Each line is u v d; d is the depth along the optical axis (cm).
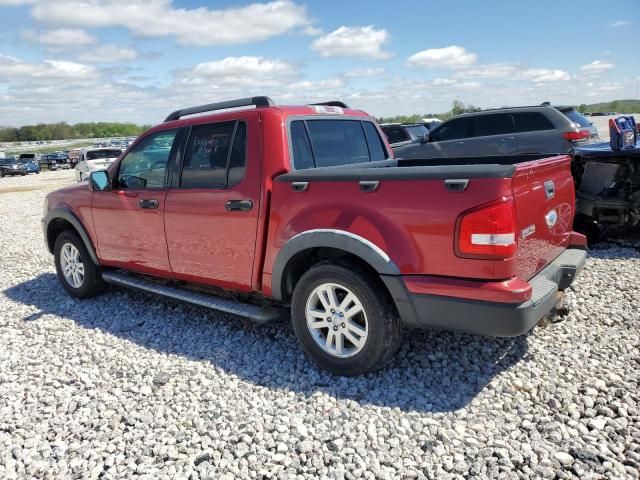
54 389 357
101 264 522
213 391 342
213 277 413
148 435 296
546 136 991
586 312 432
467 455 263
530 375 336
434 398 317
